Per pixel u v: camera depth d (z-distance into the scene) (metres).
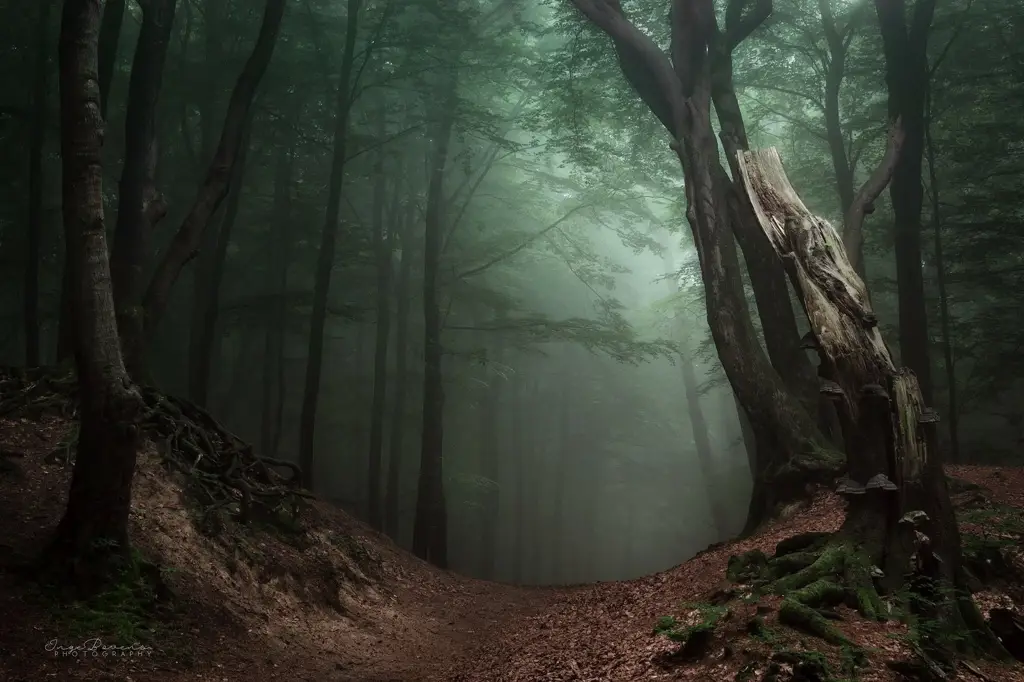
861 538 8.82
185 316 32.75
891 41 18.80
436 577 17.61
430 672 10.40
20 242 25.66
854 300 8.91
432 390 25.52
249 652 9.73
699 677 7.41
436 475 24.95
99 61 16.89
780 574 9.12
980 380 25.94
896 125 18.45
